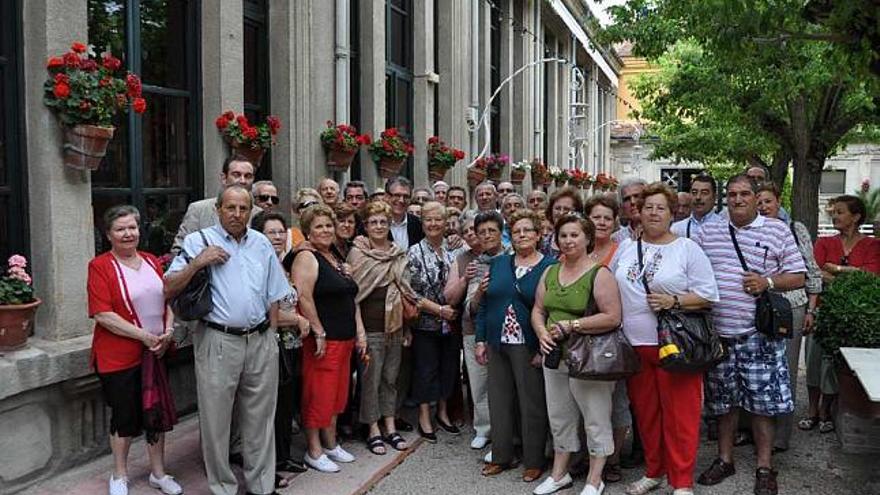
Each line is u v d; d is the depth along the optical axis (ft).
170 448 19.31
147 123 21.25
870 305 19.21
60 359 16.84
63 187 17.42
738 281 17.60
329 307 18.19
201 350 15.43
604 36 43.42
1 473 16.02
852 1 17.15
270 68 26.12
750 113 44.06
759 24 19.85
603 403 16.81
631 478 18.35
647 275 16.38
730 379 17.60
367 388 19.72
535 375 17.99
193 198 22.95
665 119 55.77
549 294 17.02
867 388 14.65
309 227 18.26
